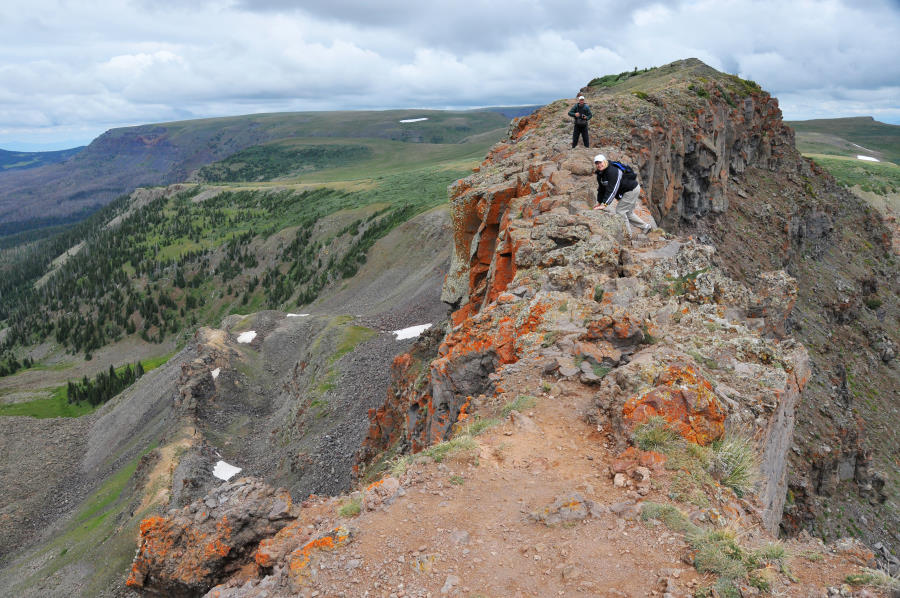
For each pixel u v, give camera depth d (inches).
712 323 570.3
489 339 635.5
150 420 4421.8
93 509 3262.8
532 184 1067.3
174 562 490.0
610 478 353.1
